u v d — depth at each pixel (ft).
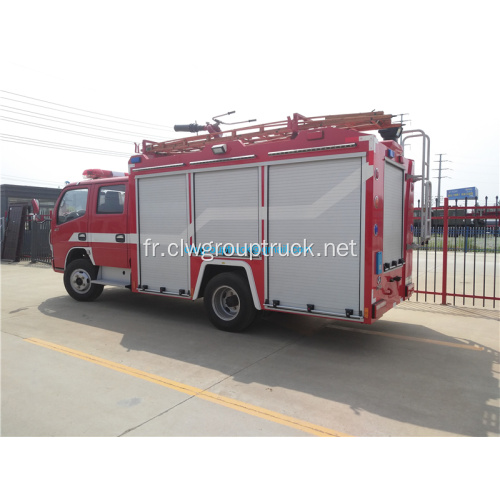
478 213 23.48
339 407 11.18
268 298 16.51
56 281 34.09
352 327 19.24
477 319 20.61
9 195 67.67
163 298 26.20
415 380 13.03
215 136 18.69
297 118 15.97
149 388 12.42
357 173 14.05
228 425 10.22
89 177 24.50
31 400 11.61
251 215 16.63
